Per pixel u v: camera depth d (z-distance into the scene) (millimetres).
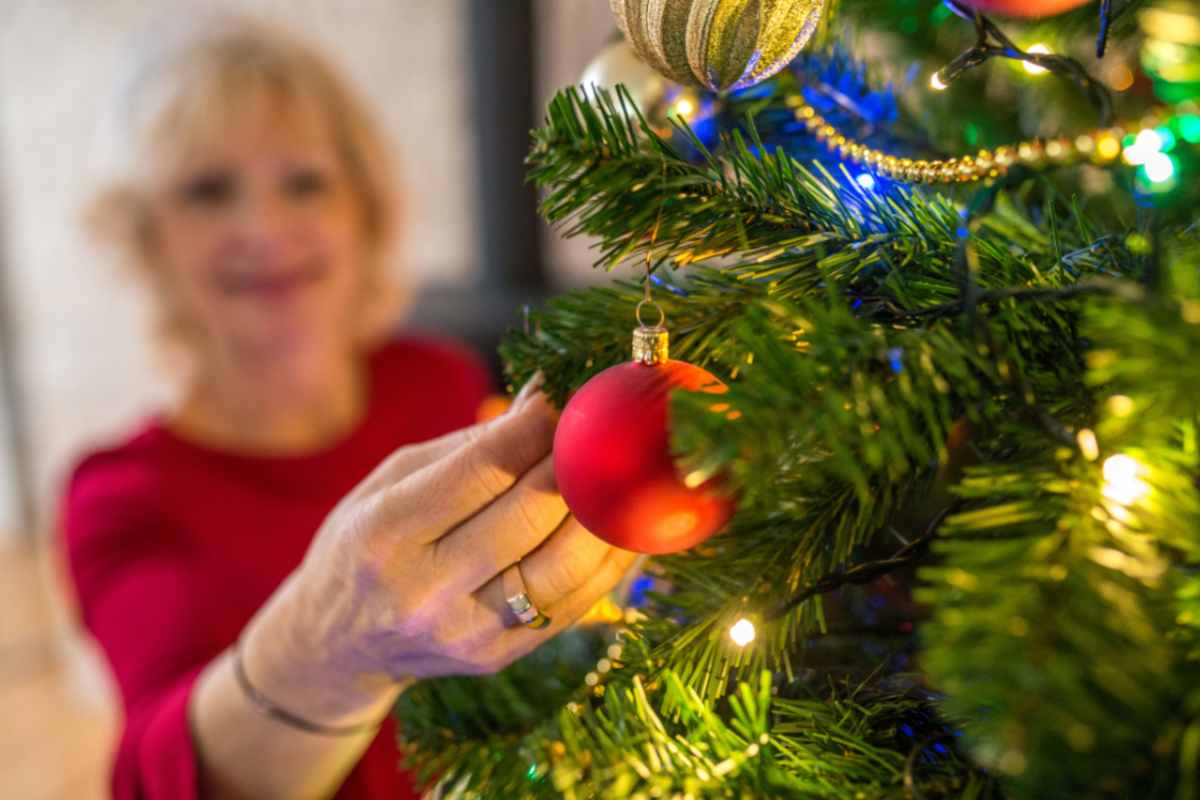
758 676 294
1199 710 211
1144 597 219
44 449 1961
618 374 264
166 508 768
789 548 289
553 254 1662
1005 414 244
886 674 291
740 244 283
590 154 273
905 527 297
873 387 228
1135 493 227
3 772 1362
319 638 343
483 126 1545
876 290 272
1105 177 334
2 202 1813
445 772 319
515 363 306
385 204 1008
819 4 260
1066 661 206
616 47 325
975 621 210
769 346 236
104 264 953
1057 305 254
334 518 336
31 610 1730
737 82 267
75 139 1745
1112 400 229
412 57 1611
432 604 308
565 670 337
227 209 854
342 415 933
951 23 366
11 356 1906
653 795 260
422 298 1570
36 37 1696
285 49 925
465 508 297
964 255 249
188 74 845
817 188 286
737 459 224
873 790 259
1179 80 286
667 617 311
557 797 280
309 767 408
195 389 875
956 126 358
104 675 1535
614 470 254
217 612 725
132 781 462
